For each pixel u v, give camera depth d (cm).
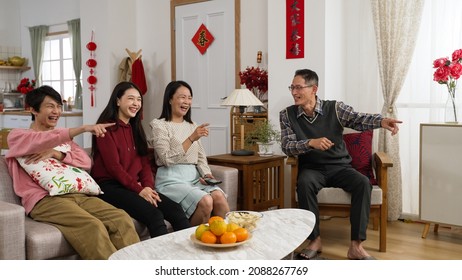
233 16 471
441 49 363
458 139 320
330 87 387
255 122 423
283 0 395
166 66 535
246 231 192
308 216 232
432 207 333
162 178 289
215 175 304
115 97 276
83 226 220
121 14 543
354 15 405
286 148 316
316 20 379
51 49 716
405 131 389
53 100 249
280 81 402
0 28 731
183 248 187
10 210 202
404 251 310
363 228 290
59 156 250
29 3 732
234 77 475
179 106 298
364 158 335
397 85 375
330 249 317
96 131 230
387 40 373
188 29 512
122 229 229
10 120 692
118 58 542
